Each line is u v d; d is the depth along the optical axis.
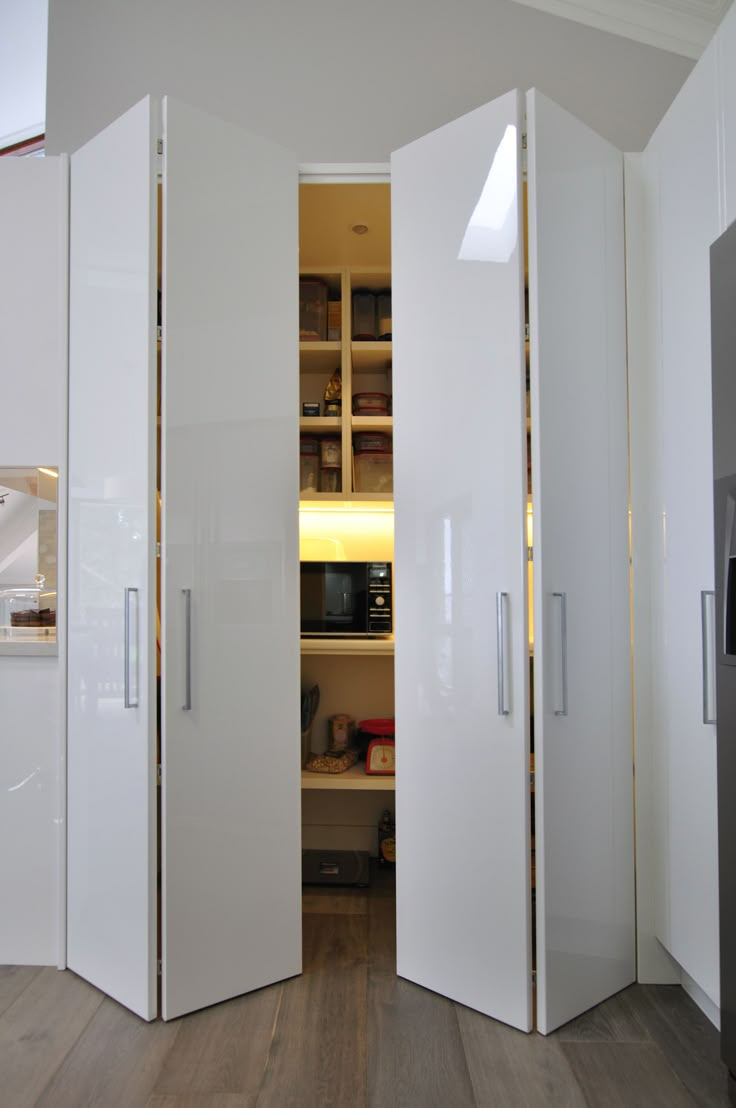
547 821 1.65
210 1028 1.65
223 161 1.81
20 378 2.03
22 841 1.95
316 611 2.49
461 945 1.76
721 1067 1.53
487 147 1.75
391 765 2.43
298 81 2.61
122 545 1.78
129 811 1.74
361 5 2.62
